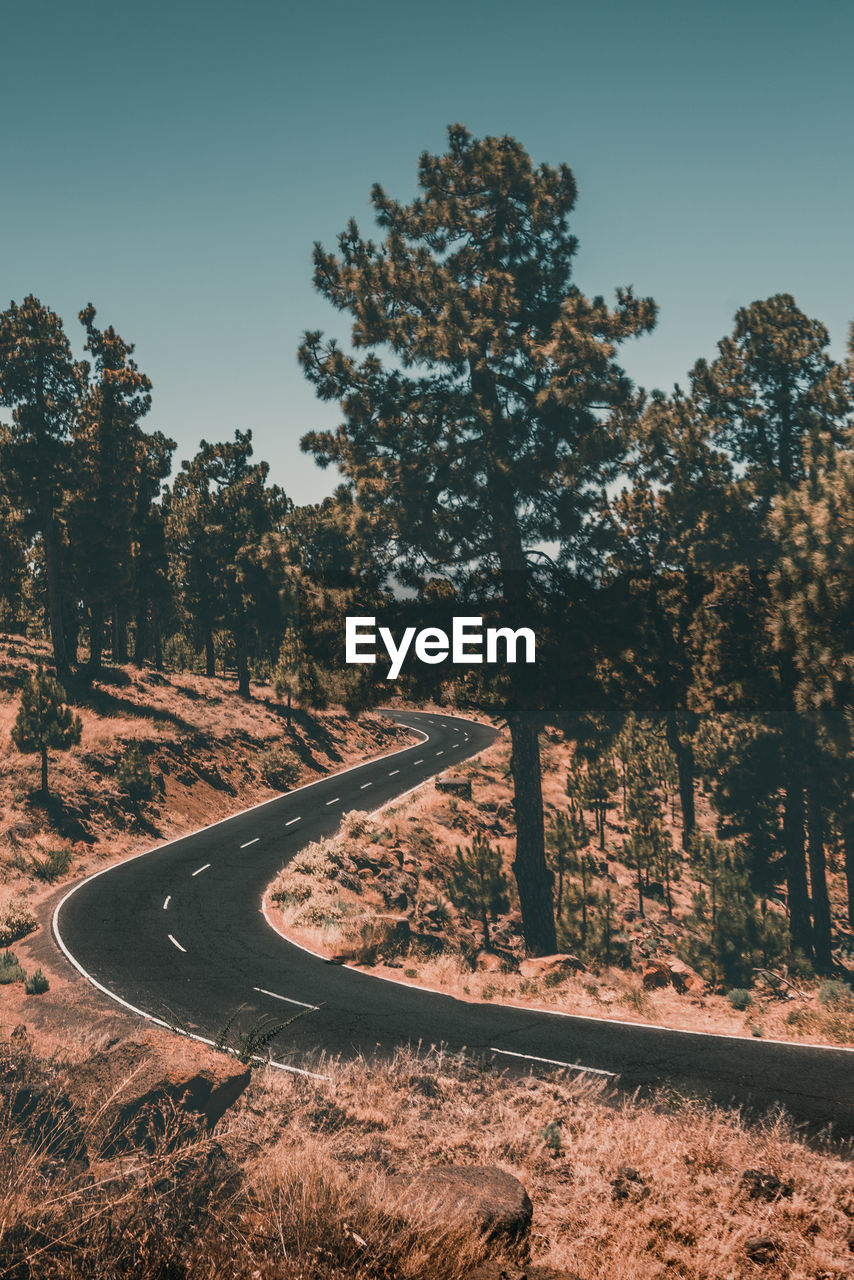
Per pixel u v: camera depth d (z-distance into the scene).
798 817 29.17
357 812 38.91
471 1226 4.68
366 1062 12.36
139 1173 4.04
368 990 17.66
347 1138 7.86
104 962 19.89
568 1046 13.59
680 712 37.88
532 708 26.17
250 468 62.97
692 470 32.41
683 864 38.81
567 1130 8.97
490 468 26.09
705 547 32.31
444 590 26.92
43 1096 5.53
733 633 27.98
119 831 37.28
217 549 61.50
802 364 32.06
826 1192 6.71
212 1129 5.97
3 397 49.75
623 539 29.19
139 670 60.34
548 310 28.61
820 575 23.06
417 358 27.22
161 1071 6.29
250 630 63.50
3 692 47.00
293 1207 4.26
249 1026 14.81
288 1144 6.19
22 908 24.77
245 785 48.69
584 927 28.36
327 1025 14.91
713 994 22.42
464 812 41.25
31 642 62.44
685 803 42.12
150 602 67.44
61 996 16.97
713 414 33.81
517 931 30.20
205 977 18.61
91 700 49.38
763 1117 10.02
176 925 23.91
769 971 24.05
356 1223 4.32
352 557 28.39
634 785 35.06
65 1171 4.11
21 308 49.34
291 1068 11.46
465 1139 8.24
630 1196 6.54
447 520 26.22
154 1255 3.53
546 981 19.20
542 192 28.14
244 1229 4.08
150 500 63.72
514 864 27.67
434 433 27.28
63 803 36.75
